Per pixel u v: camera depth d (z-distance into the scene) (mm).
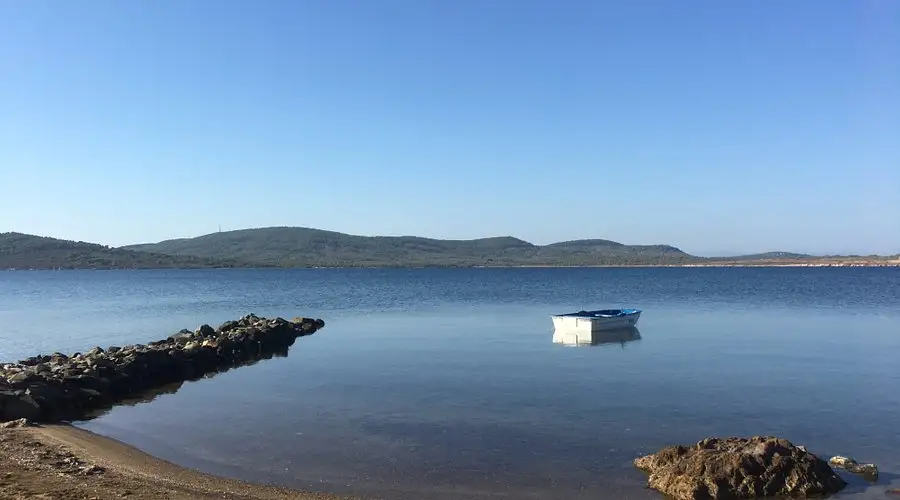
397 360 32375
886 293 85812
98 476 14555
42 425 19891
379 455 16922
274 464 16234
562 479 15148
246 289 113250
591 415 20797
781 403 22281
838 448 17344
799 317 53156
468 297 85875
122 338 45469
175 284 134500
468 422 20062
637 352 34312
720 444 15438
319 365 31734
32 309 70500
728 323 48875
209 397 24844
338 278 167000
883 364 29984
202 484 14492
